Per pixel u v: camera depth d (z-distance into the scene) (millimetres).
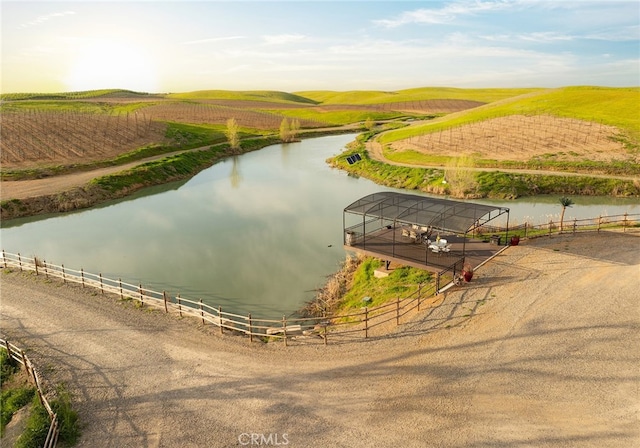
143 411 16719
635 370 17500
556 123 84188
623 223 36750
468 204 31000
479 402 16219
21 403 17500
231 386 18000
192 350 20984
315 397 17016
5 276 31125
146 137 97625
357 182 66562
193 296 29250
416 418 15594
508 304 22938
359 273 30797
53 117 107500
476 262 28328
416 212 29625
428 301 24109
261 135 125438
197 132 115188
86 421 16328
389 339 20797
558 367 17906
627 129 75875
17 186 57125
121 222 47594
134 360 20219
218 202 55438
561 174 58562
